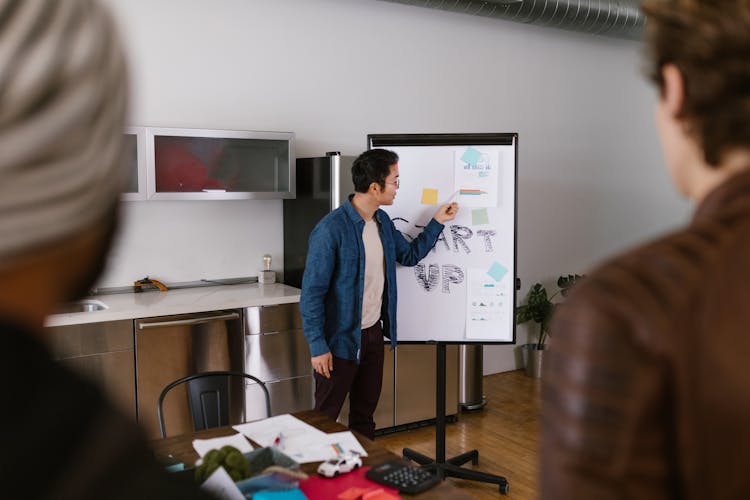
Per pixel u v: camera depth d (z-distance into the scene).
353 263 3.17
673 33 0.58
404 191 3.47
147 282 3.97
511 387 5.29
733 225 0.55
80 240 0.26
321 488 1.73
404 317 3.47
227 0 4.16
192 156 3.70
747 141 0.57
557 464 0.55
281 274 4.52
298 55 4.44
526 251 5.67
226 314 3.67
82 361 3.29
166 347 3.52
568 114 5.83
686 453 0.52
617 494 0.52
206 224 4.22
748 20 0.54
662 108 0.63
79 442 0.24
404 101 4.92
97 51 0.25
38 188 0.24
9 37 0.23
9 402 0.23
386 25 4.79
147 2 3.91
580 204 5.98
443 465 3.51
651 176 6.46
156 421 3.51
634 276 0.54
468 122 5.25
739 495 0.51
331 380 3.24
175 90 4.04
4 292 0.25
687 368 0.51
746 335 0.51
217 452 1.62
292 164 4.04
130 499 0.25
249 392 3.78
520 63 5.49
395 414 4.29
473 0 4.36
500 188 3.42
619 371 0.52
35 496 0.23
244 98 4.27
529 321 5.79
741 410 0.50
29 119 0.23
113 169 0.26
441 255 3.45
